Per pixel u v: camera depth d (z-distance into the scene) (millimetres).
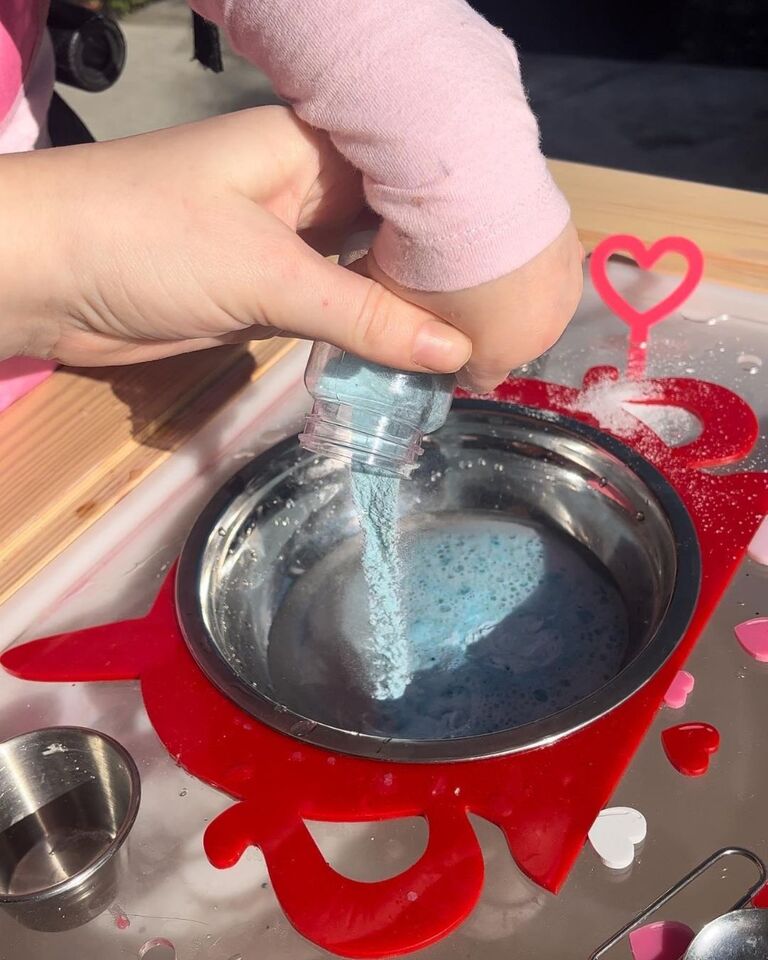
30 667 299
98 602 320
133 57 1108
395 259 224
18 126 372
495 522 384
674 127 1016
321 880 237
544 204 212
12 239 241
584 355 393
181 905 237
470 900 228
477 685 333
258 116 250
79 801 270
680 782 248
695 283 377
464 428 376
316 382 270
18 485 346
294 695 330
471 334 234
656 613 308
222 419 370
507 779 253
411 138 203
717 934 208
